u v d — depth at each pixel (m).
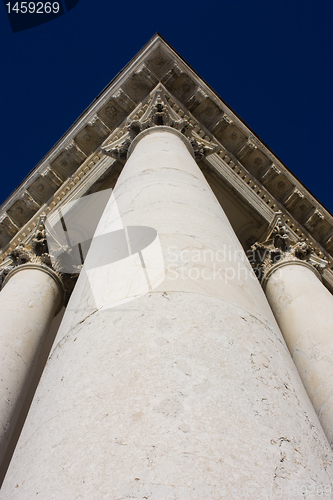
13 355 9.13
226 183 16.62
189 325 3.61
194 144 14.43
